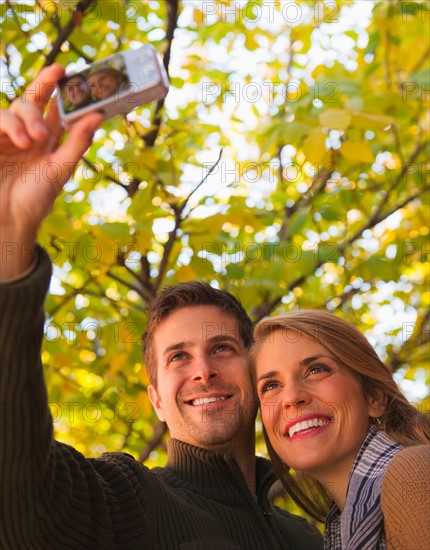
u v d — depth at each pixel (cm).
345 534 109
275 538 127
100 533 102
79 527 99
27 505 92
